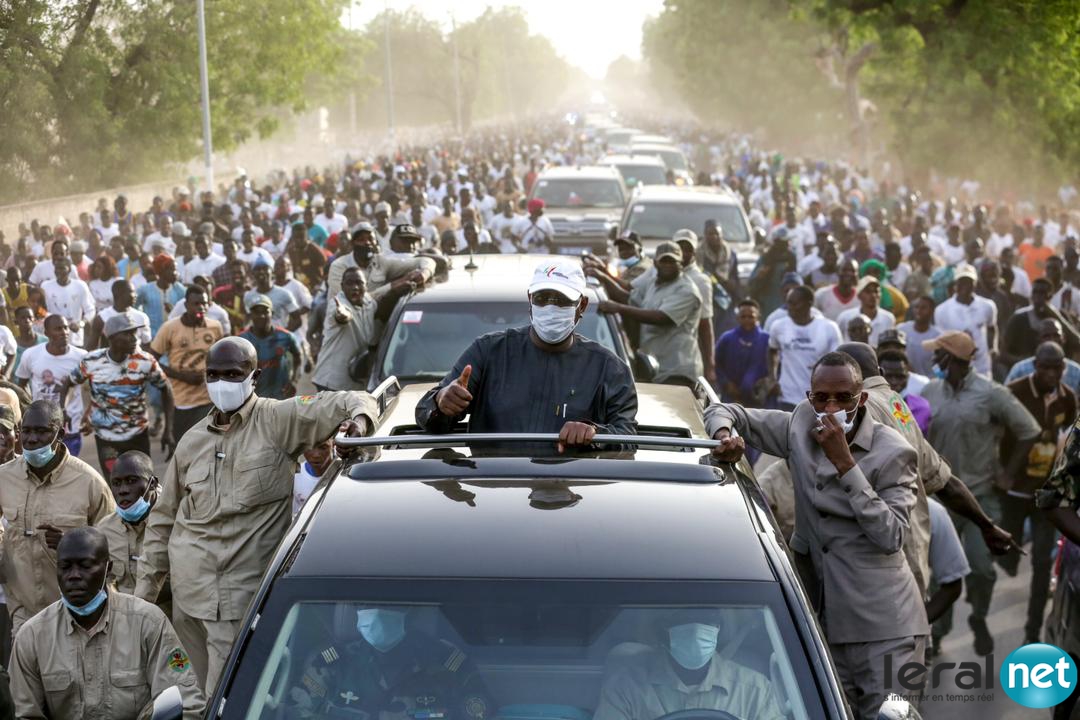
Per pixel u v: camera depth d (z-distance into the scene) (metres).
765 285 14.07
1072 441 5.44
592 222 21.64
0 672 4.62
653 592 3.31
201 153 37.28
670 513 3.62
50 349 9.60
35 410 5.91
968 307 11.35
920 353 10.40
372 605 3.30
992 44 31.50
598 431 4.30
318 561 3.40
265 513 5.29
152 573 5.39
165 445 10.72
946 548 5.79
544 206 22.44
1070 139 32.41
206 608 5.23
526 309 8.25
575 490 3.75
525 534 3.49
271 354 9.93
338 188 35.44
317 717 3.18
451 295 8.30
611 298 9.52
